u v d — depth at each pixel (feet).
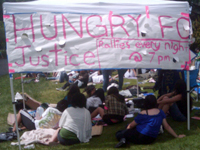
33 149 12.36
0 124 16.81
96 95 18.07
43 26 12.07
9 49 11.63
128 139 12.72
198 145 11.92
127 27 12.95
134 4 13.14
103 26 12.73
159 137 13.56
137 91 22.67
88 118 13.21
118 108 15.71
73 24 12.45
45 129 14.11
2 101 23.68
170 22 13.50
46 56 12.05
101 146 12.50
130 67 12.86
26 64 11.82
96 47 12.58
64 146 12.67
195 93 22.06
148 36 13.11
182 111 16.06
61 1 12.89
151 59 13.10
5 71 57.16
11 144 13.03
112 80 29.01
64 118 12.88
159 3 13.46
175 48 13.58
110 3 12.96
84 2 12.74
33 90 29.01
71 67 12.31
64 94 26.00
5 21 11.60
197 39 50.88
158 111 12.63
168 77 17.98
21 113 15.02
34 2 12.57
